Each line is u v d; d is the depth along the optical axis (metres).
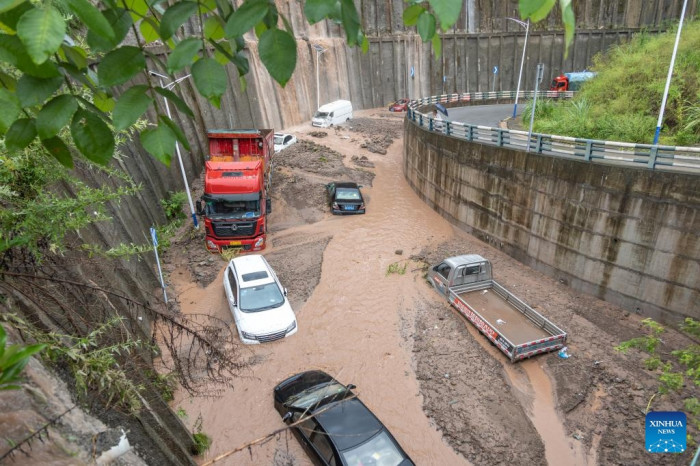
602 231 13.30
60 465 2.70
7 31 1.19
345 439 8.23
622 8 44.41
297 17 36.31
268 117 33.09
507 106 36.41
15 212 4.25
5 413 2.54
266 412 9.96
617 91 21.47
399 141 33.38
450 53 44.19
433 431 9.64
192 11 1.33
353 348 12.14
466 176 18.56
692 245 11.39
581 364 11.19
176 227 18.75
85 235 9.88
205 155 25.31
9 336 2.95
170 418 7.81
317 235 18.86
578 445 9.29
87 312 5.17
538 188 15.12
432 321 13.05
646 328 12.34
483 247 17.80
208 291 14.77
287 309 12.72
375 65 42.31
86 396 3.44
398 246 17.81
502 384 10.71
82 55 1.49
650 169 11.92
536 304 13.67
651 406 9.80
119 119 1.19
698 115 16.73
